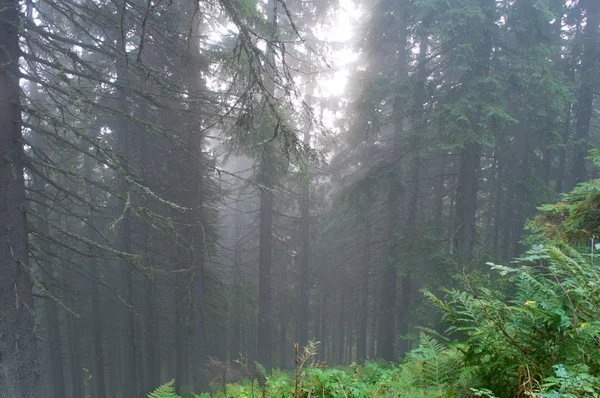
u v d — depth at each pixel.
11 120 6.97
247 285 16.05
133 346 14.37
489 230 20.94
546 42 11.66
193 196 11.73
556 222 6.11
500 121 10.91
